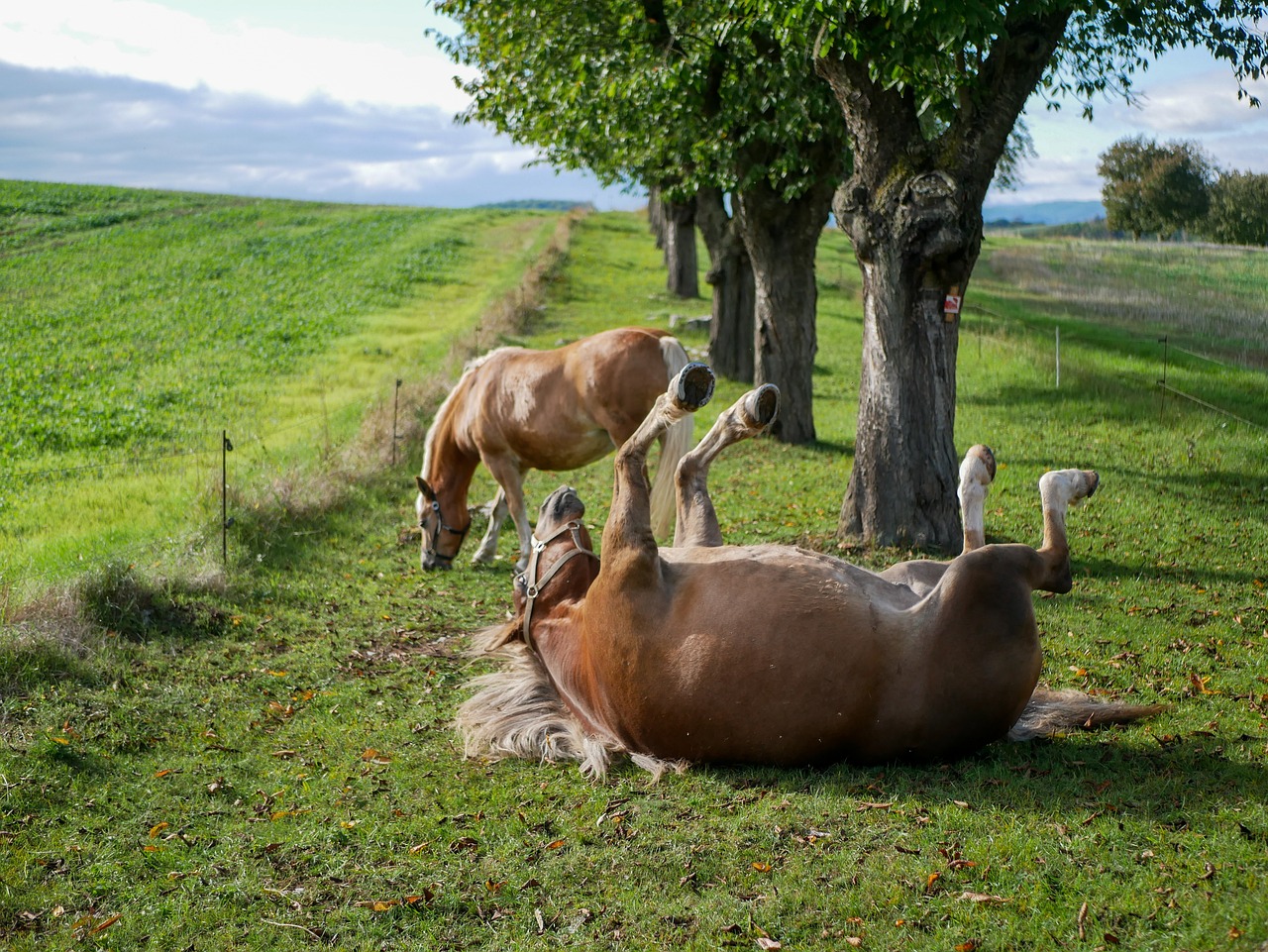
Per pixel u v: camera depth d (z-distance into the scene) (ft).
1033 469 42.11
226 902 13.97
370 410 52.49
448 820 15.70
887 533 32.07
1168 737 16.39
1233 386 56.24
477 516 40.63
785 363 51.11
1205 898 11.62
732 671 14.96
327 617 28.14
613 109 48.42
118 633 25.20
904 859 13.19
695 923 12.46
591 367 30.25
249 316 101.14
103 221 184.65
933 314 31.27
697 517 17.70
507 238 173.58
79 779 18.07
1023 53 29.19
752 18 35.65
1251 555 29.84
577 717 18.03
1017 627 14.48
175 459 49.49
